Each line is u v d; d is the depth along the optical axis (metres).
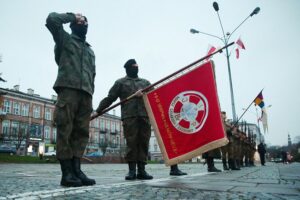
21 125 55.19
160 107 4.96
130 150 5.39
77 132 4.23
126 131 5.44
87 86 4.24
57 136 4.00
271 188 3.75
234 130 11.84
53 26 4.11
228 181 4.90
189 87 4.89
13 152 49.94
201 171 9.56
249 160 19.31
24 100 56.75
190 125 4.77
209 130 4.68
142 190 3.46
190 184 4.29
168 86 5.00
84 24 4.47
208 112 4.74
